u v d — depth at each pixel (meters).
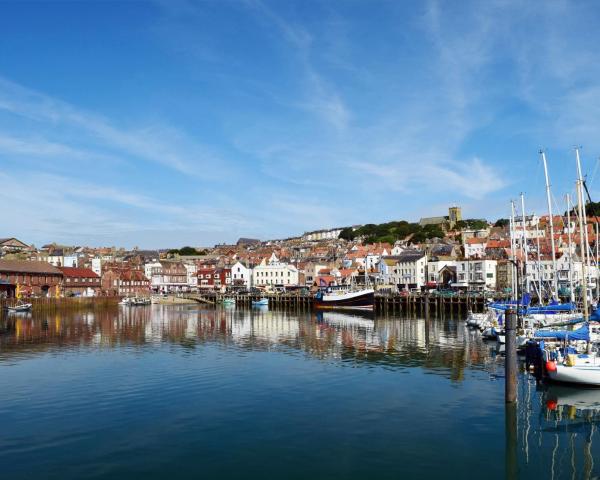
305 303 129.00
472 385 34.88
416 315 100.12
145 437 25.16
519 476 21.23
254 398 31.83
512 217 72.25
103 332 69.12
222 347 52.97
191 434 25.56
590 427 26.77
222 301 146.00
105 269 177.50
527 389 33.69
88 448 23.80
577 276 94.19
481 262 134.62
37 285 150.12
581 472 21.72
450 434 25.67
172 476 20.94
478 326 70.94
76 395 32.56
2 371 40.00
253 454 23.16
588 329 36.72
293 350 50.56
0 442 24.48
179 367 41.44
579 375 33.47
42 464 22.05
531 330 48.06
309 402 30.97
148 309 128.75
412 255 153.75
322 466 21.95
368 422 27.34
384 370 39.91
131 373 39.06
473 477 21.12
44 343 56.91
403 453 23.31
